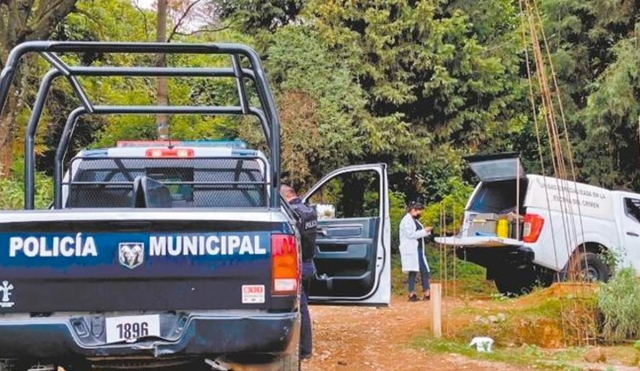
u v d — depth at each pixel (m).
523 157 22.00
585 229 14.11
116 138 19.61
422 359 9.23
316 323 11.94
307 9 18.27
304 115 17.27
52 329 5.10
